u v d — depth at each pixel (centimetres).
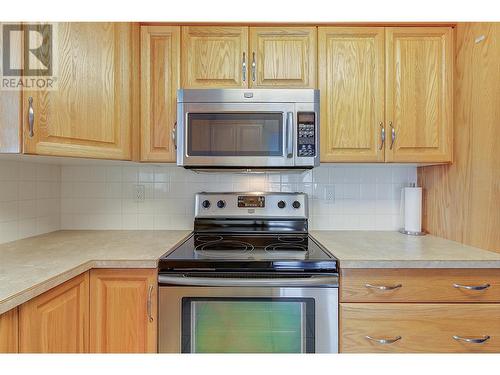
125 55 150
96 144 139
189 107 152
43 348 98
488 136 136
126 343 124
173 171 193
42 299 97
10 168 153
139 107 158
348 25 157
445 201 166
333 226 194
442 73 157
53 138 123
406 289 124
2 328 85
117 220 193
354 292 124
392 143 156
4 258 123
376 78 157
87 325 121
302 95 151
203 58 157
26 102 114
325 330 124
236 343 126
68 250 137
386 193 193
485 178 138
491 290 124
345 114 157
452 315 123
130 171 193
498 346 123
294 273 125
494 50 132
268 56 157
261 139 153
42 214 176
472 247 145
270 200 186
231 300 125
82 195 192
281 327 126
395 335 124
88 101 135
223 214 185
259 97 152
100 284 124
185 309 124
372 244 153
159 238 168
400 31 157
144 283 125
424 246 148
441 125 157
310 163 151
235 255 132
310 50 157
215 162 152
